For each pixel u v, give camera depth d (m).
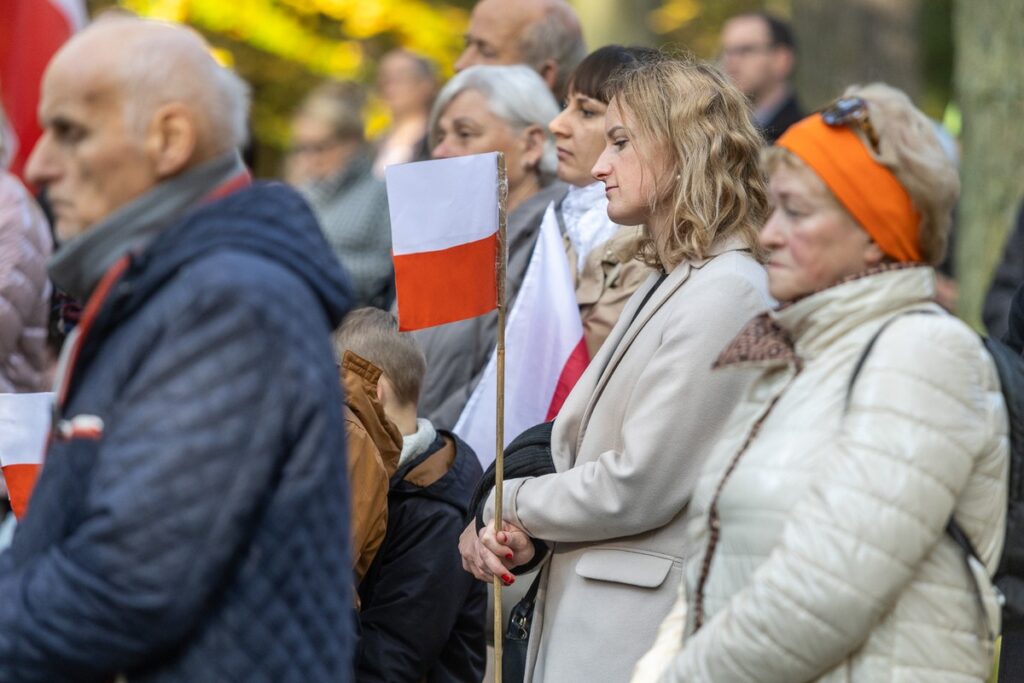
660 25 39.75
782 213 6.95
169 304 6.15
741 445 6.93
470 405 11.21
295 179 19.56
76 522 6.25
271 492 6.16
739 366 6.91
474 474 10.27
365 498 9.03
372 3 32.97
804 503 6.52
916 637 6.55
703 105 9.08
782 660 6.44
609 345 9.34
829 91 25.27
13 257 12.88
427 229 9.27
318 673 6.29
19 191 13.20
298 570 6.21
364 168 19.20
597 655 8.70
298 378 6.13
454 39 34.16
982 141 18.52
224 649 6.14
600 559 8.85
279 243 6.39
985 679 6.76
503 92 12.65
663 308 8.97
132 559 5.93
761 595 6.48
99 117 6.42
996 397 6.73
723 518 6.87
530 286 11.11
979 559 6.74
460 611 10.29
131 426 6.04
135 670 6.24
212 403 6.00
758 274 8.85
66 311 8.44
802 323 6.86
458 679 10.31
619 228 11.01
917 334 6.59
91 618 5.95
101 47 6.45
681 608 7.28
